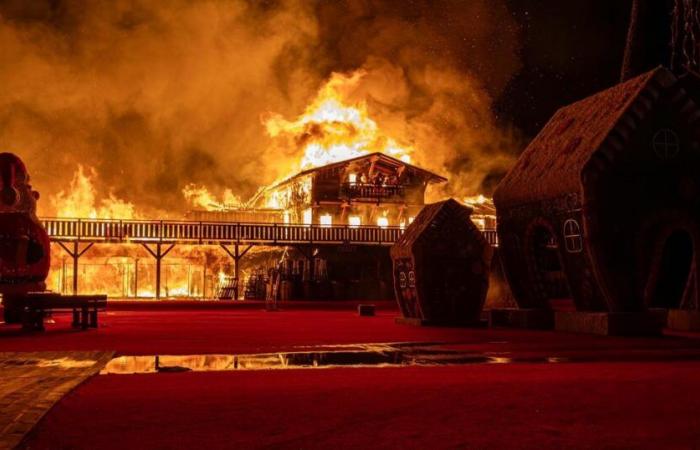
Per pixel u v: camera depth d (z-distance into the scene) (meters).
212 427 6.19
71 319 24.53
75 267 38.44
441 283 20.70
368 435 5.91
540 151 20.83
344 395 7.76
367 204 46.66
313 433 5.98
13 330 18.70
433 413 6.78
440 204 21.08
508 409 6.96
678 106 18.11
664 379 8.92
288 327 20.30
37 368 10.30
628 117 17.77
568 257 18.75
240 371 10.14
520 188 20.34
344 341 15.55
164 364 11.30
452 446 5.55
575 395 7.71
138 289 46.44
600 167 17.64
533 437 5.82
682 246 21.11
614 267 17.67
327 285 41.62
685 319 19.28
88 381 9.01
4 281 19.72
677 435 5.88
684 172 18.20
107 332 18.16
